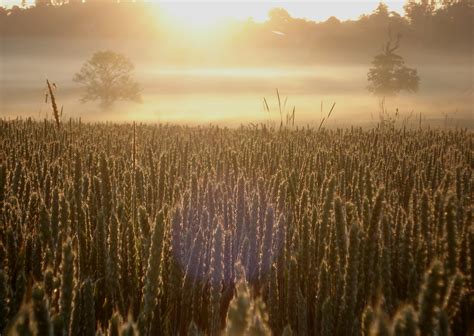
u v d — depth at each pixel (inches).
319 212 133.8
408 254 107.3
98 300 110.7
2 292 76.5
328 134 506.3
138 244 114.1
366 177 156.6
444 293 78.2
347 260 93.6
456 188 180.4
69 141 329.4
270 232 114.0
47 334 60.4
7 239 108.8
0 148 287.3
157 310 99.7
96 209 144.2
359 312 100.0
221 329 106.6
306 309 102.7
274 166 242.2
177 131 595.5
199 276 107.8
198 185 151.1
